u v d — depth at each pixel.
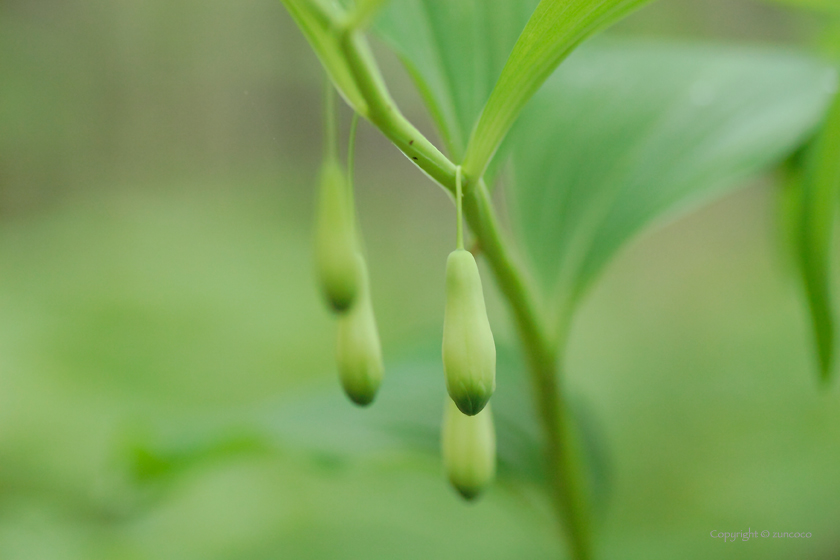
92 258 1.36
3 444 0.80
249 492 0.69
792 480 0.62
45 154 1.83
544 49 0.23
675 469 0.70
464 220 0.25
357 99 0.24
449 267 0.23
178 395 1.01
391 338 1.18
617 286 1.23
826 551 0.55
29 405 0.86
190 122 1.91
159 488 0.38
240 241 1.46
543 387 0.27
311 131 1.79
